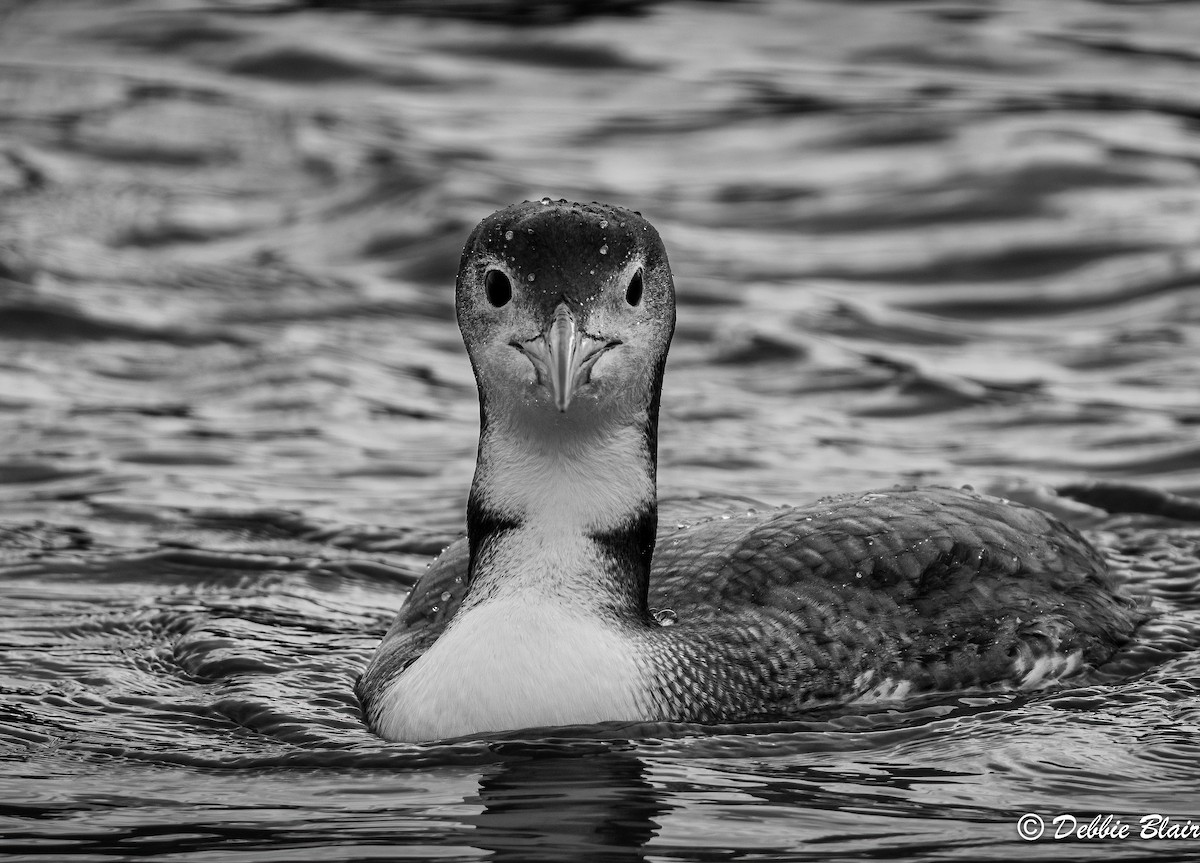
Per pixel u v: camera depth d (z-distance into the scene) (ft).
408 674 28.27
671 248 65.36
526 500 28.30
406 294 63.36
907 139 75.97
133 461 47.01
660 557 32.07
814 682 29.19
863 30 92.02
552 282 27.45
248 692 30.55
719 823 24.07
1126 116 77.15
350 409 51.70
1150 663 31.12
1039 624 30.86
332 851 23.20
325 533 41.29
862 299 61.05
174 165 78.13
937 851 23.06
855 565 31.01
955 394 51.72
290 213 72.28
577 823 24.11
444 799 25.16
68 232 69.56
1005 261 63.57
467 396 53.47
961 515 32.50
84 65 90.74
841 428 49.37
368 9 97.25
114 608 36.17
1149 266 61.93
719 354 56.29
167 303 61.31
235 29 94.68
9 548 39.96
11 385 53.47
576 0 96.58
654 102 83.61
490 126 81.30
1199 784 25.64
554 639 27.40
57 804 25.25
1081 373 53.42
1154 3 95.35
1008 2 96.27
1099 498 42.14
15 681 31.50
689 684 28.09
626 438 28.60
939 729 27.99
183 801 25.35
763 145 77.00
